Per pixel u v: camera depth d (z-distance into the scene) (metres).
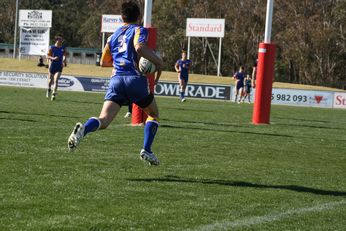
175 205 17.77
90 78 113.38
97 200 17.88
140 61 21.81
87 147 29.31
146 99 22.19
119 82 21.80
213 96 111.88
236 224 15.94
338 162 29.47
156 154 28.41
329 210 18.28
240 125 48.16
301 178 23.89
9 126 37.19
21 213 15.91
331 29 197.62
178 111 63.22
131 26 22.06
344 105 108.56
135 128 39.72
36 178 20.66
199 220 16.17
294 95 110.75
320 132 46.56
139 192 19.34
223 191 20.30
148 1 41.16
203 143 33.88
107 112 21.67
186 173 23.44
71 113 50.41
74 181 20.50
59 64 69.88
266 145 34.72
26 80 119.62
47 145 29.20
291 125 52.47
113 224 15.29
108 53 22.45
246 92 106.75
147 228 15.12
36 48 145.75
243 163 27.11
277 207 18.30
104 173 22.36
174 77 137.12
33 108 53.91
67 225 14.96
